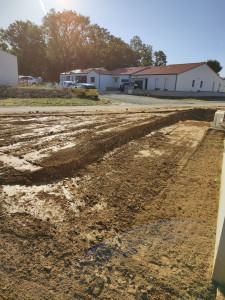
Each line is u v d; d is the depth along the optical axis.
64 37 56.91
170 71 35.84
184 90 35.41
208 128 11.62
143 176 5.35
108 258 2.78
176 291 2.36
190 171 5.89
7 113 11.48
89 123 9.96
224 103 27.22
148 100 25.70
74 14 54.25
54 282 2.40
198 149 7.91
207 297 2.30
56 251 2.83
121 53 59.34
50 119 10.57
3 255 2.69
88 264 2.67
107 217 3.67
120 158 6.46
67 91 23.94
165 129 11.04
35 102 17.53
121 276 2.53
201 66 36.66
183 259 2.82
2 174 4.55
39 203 3.88
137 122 10.62
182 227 3.52
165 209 4.05
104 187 4.68
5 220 3.32
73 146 6.55
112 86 43.50
